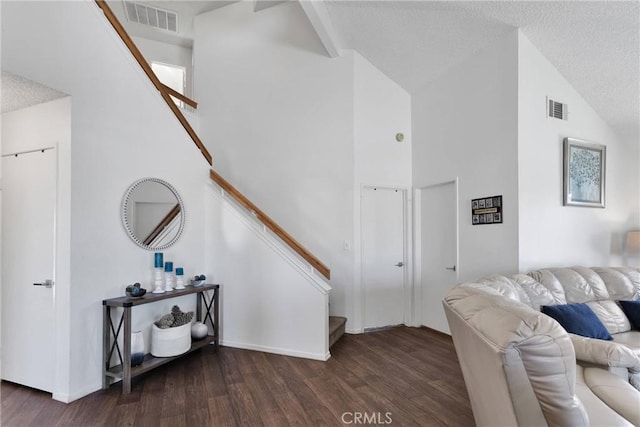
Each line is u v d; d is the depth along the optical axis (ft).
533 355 3.56
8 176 8.84
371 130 13.85
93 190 8.48
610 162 12.37
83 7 8.38
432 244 13.75
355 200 13.34
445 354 10.75
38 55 7.35
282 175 14.47
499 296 5.03
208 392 8.12
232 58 15.57
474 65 11.62
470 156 11.71
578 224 11.28
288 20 14.74
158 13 16.60
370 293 13.76
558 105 11.07
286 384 8.55
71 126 8.00
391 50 12.95
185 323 9.86
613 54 10.10
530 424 3.71
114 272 8.94
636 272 9.78
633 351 6.10
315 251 13.79
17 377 8.53
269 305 10.94
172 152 10.89
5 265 8.83
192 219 11.48
